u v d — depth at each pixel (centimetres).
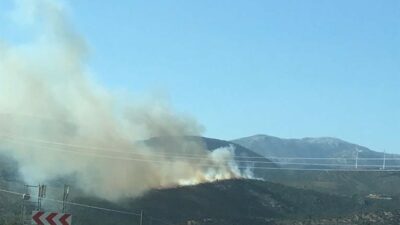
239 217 14688
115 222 11862
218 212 14675
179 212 13912
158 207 13562
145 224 12494
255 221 14600
